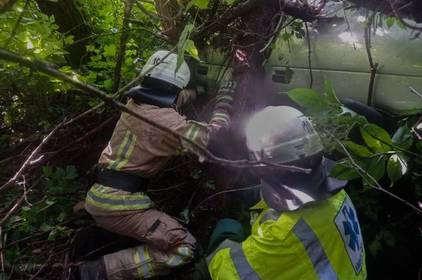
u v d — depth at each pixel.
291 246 1.61
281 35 2.61
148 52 3.21
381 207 2.20
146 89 2.20
